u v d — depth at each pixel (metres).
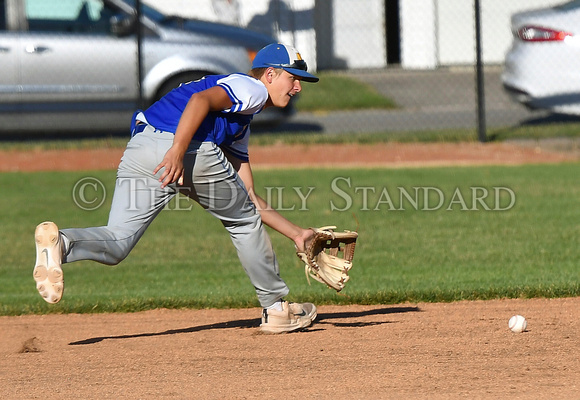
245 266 15.70
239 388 12.73
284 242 26.78
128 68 41.75
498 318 17.31
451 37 70.00
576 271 21.38
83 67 41.28
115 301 19.58
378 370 13.55
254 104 14.10
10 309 19.17
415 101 58.19
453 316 17.64
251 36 43.56
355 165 38.31
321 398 12.16
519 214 29.09
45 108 41.09
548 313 17.69
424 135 44.53
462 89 61.47
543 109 45.28
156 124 14.06
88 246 13.73
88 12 41.75
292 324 16.36
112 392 12.67
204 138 14.10
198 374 13.59
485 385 12.59
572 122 47.53
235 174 14.73
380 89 61.56
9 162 39.09
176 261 24.33
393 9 70.44
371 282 20.88
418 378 13.04
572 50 44.28
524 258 23.16
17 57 40.41
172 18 43.53
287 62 14.90
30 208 31.08
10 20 40.78
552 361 13.87
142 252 25.52
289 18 65.44
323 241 15.92
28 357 15.10
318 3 68.25
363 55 69.69
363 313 18.25
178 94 14.27
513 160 39.00
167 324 17.92
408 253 24.23
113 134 44.72
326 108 56.28
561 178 34.97
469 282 20.53
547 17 45.09
